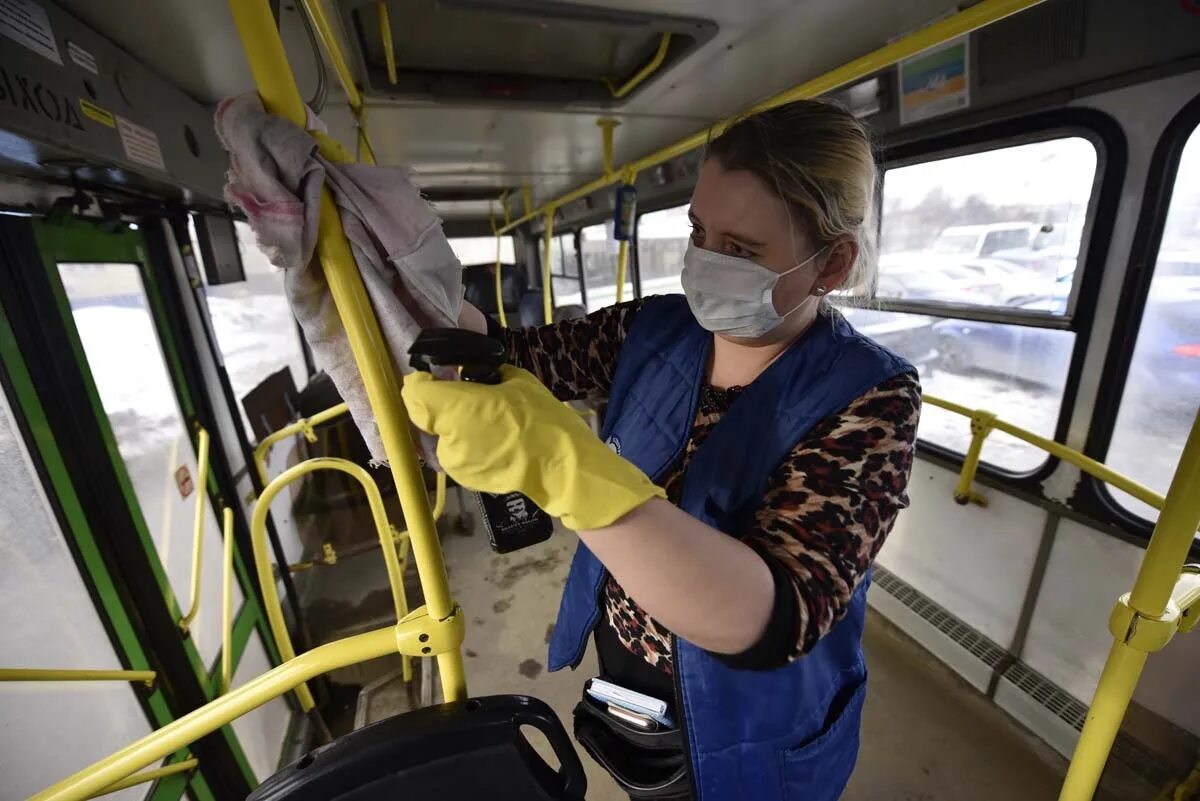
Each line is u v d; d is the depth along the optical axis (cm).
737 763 79
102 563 133
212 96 153
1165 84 134
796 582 50
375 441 63
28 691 109
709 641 46
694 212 72
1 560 107
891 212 219
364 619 280
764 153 62
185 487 181
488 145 262
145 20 100
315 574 317
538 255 690
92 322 145
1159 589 75
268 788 62
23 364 118
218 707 68
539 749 208
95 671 116
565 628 106
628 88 176
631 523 44
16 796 102
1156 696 163
